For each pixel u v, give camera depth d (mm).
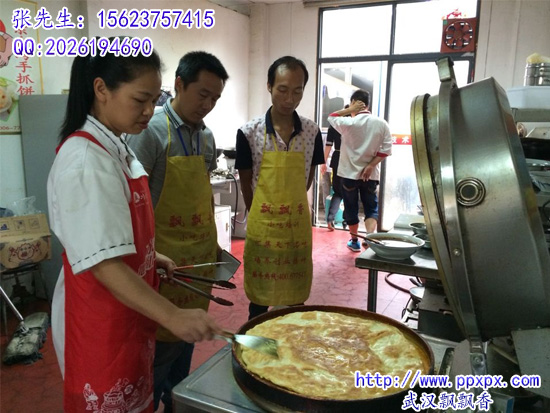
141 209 1110
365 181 4461
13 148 3070
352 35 5238
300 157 2029
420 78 5039
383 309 3148
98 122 1040
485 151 646
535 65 2395
